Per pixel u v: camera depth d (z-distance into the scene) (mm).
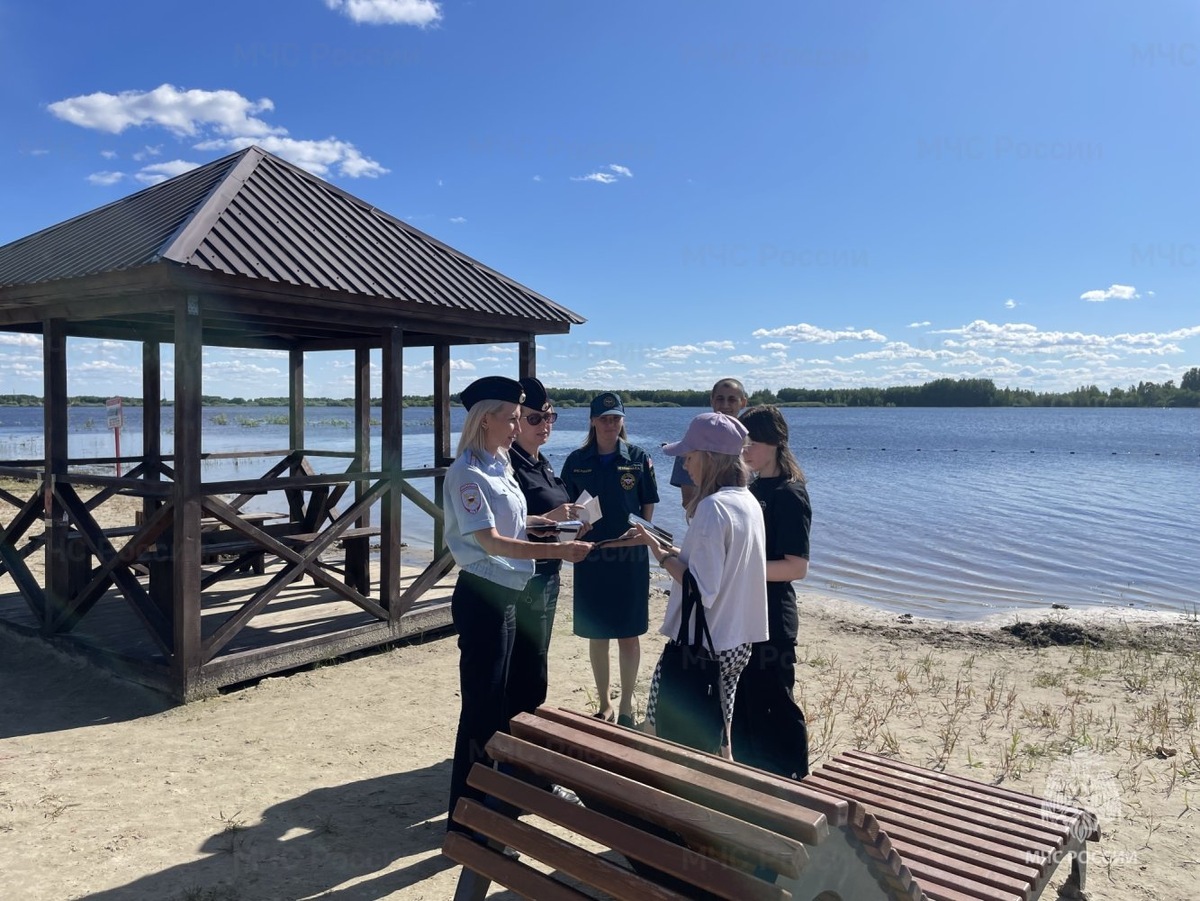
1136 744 5109
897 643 7953
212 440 43438
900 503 21469
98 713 5395
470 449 3680
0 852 3566
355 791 4293
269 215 6336
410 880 3455
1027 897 2662
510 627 3723
